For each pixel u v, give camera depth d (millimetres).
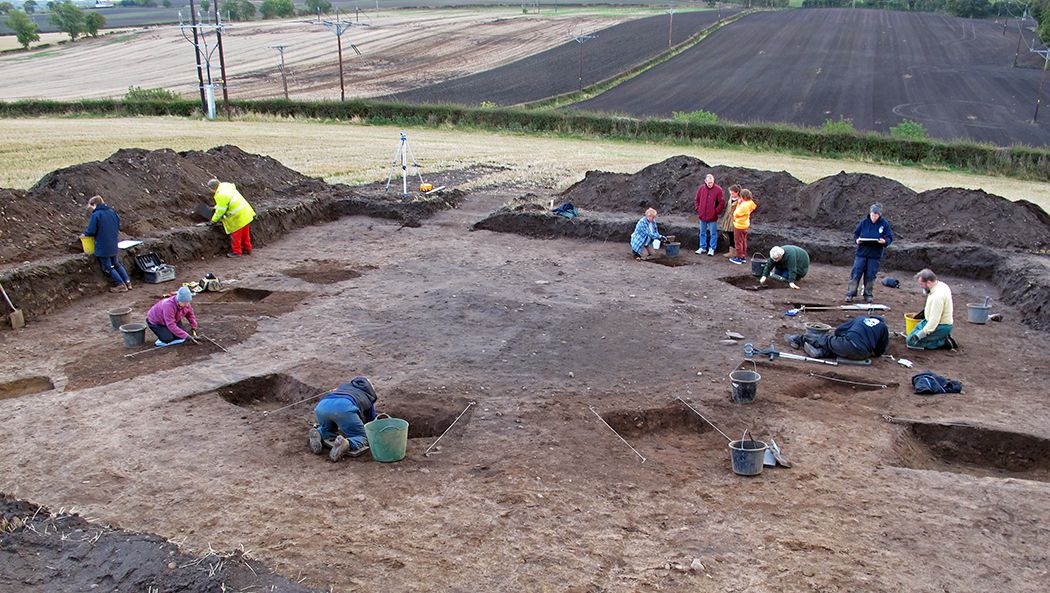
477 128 41812
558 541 6352
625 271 15359
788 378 10109
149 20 120125
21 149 28672
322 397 8742
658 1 127125
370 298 13273
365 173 25922
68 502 6883
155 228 16109
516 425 8531
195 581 5656
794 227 18109
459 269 15320
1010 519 6879
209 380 9703
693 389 9641
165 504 6859
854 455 8055
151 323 10836
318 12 111375
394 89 56469
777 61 64125
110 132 34875
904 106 47625
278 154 29906
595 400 9234
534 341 11234
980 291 14562
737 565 6082
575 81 57219
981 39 73250
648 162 30109
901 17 91875
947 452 8695
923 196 17688
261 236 17547
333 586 5676
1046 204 23688
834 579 5922
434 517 6676
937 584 5914
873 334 10625
